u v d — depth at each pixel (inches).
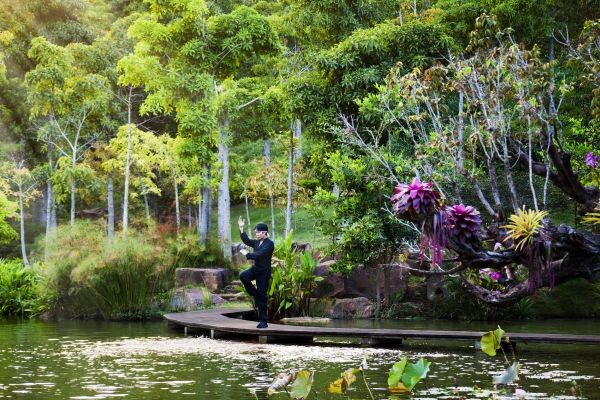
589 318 640.4
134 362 360.8
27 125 1518.2
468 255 324.2
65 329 574.9
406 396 253.3
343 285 708.0
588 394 254.7
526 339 410.0
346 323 603.8
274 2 1501.0
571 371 318.0
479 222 320.8
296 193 1195.3
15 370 333.4
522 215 324.8
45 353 403.9
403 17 1056.2
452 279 638.5
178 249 832.9
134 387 281.0
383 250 647.1
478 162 623.2
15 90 1509.6
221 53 1014.4
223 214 957.8
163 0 987.3
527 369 325.4
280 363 353.1
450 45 768.9
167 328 580.7
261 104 1014.4
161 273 695.7
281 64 1065.5
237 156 1294.3
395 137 640.4
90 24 1621.6
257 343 457.1
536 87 412.8
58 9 1595.7
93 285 677.3
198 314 596.7
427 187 312.2
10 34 1519.4
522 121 405.1
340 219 635.5
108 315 686.5
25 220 1568.7
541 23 919.7
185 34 1007.0
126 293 682.2
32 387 282.7
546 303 660.1
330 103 775.7
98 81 1216.8
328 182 848.3
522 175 686.5
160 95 996.6
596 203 353.4
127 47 1450.5
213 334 497.7
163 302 709.3
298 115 802.8
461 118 432.8
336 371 321.1
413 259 684.1
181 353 400.5
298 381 170.2
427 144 460.8
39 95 1204.5
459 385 279.0
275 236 1307.8
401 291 684.1
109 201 1252.5
